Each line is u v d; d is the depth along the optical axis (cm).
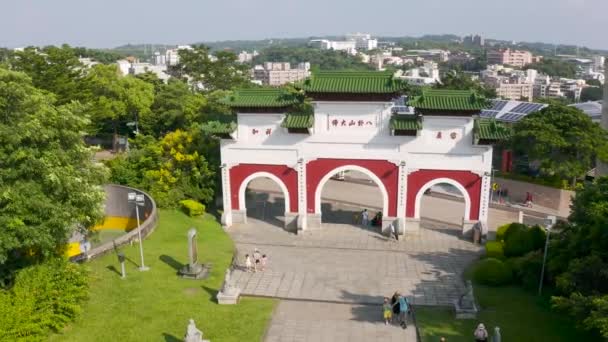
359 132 3969
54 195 2488
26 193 2305
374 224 4359
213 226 4238
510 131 3759
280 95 4034
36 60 6072
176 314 2708
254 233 4169
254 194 5381
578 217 2777
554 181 5275
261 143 4144
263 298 2988
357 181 5931
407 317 2752
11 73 2342
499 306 2823
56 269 2536
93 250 3272
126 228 4625
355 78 3844
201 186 4628
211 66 9700
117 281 3016
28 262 2614
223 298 2875
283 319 2742
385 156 3978
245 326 2631
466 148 3847
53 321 2391
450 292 3069
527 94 19112
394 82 3744
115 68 6869
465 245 3900
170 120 6662
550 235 3322
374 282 3225
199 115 6419
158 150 4678
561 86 19238
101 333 2472
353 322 2714
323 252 3762
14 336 2169
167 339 2464
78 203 2641
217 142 4750
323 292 3080
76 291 2558
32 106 2408
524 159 6241
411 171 3972
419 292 3075
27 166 2305
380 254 3719
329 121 3997
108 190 4659
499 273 3094
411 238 4047
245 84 9812
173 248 3619
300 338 2545
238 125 4144
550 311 2720
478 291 3030
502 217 4788
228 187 4291
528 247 3397
